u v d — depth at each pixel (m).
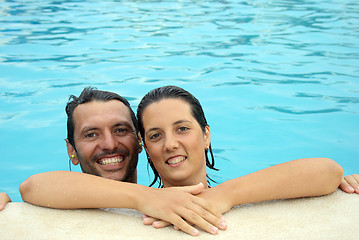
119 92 5.21
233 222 2.13
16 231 2.12
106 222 2.18
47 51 6.80
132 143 2.84
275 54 6.57
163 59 6.42
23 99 5.16
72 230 2.12
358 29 7.81
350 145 4.20
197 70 5.98
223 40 7.29
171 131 2.43
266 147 4.26
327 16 8.80
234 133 4.48
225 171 3.95
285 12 9.22
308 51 6.67
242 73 5.85
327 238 1.99
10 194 3.67
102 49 6.89
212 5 10.11
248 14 9.11
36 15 9.11
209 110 4.88
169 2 10.55
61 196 2.28
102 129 2.74
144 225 2.15
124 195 2.22
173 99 2.50
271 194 2.24
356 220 2.11
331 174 2.26
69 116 2.90
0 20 8.66
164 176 2.52
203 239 2.01
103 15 9.15
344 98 5.08
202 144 2.57
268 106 4.96
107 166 2.78
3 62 6.29
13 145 4.37
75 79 5.67
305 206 2.24
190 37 7.50
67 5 10.13
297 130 4.47
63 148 4.35
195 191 2.25
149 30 7.97
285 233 2.03
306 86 5.42
